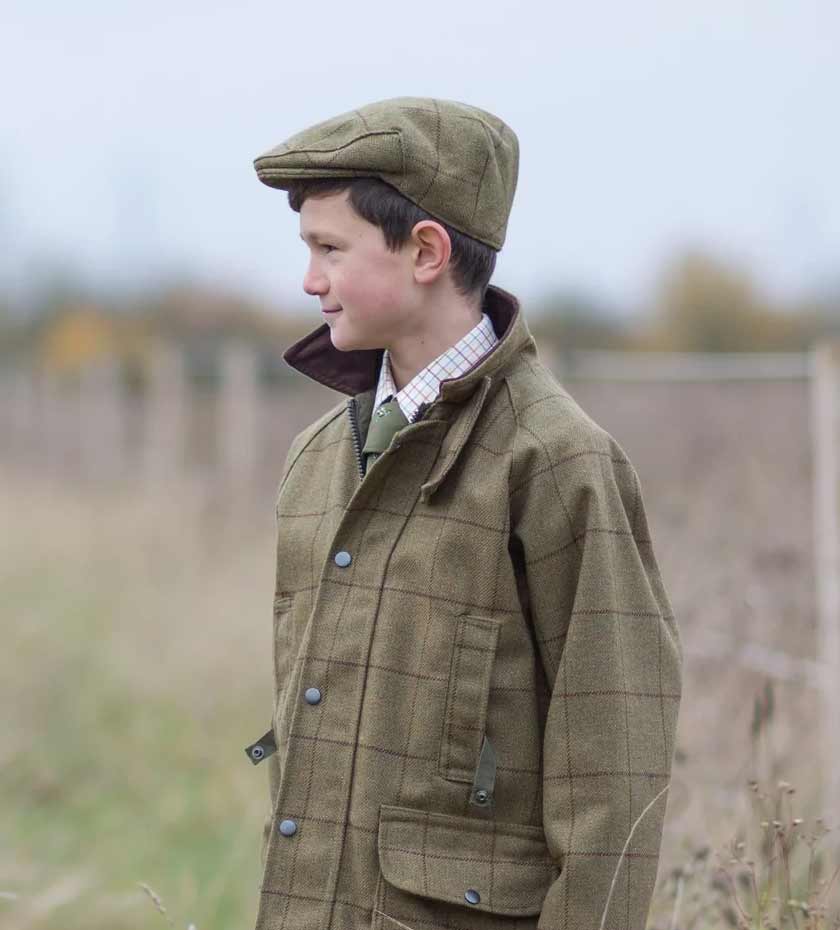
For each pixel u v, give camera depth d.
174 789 11.12
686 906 6.21
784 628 9.52
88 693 13.16
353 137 4.44
